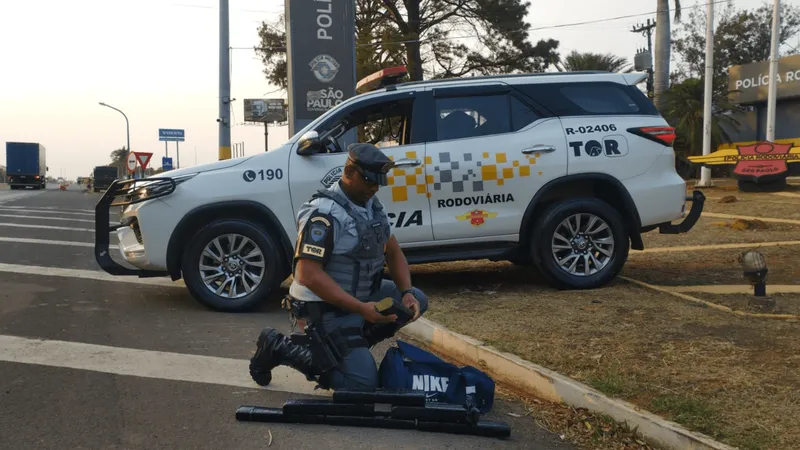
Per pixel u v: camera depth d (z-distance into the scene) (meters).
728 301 5.74
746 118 29.72
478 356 4.57
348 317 3.58
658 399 3.56
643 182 6.34
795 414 3.33
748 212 12.22
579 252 6.39
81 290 6.89
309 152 6.07
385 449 3.25
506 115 6.38
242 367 4.44
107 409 3.63
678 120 26.95
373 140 6.96
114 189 6.13
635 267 7.68
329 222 3.39
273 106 44.78
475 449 3.29
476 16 29.42
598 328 4.94
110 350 4.72
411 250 6.27
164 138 28.16
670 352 4.32
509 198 6.25
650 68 26.64
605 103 6.50
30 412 3.55
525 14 29.59
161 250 5.98
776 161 15.62
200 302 6.03
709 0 19.97
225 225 5.94
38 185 56.91
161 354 4.66
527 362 4.23
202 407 3.72
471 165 6.19
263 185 6.03
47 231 12.95
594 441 3.38
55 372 4.21
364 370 3.59
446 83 6.41
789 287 6.31
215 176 6.05
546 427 3.59
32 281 7.31
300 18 11.93
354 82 12.26
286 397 3.91
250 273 6.06
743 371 3.94
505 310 5.60
